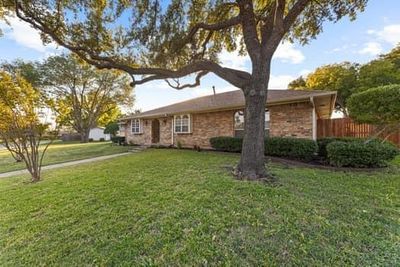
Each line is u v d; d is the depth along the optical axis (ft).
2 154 64.08
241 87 21.70
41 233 12.76
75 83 110.42
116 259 10.00
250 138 20.80
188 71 22.76
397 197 15.87
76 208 15.58
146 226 12.32
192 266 9.29
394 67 58.80
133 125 68.95
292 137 35.42
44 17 21.71
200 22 25.11
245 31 21.53
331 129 45.68
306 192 16.58
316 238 10.73
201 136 49.16
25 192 20.94
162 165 28.58
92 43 23.21
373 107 25.93
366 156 24.32
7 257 10.94
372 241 10.53
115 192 18.10
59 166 36.86
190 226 11.98
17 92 25.53
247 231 11.30
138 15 22.76
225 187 17.38
